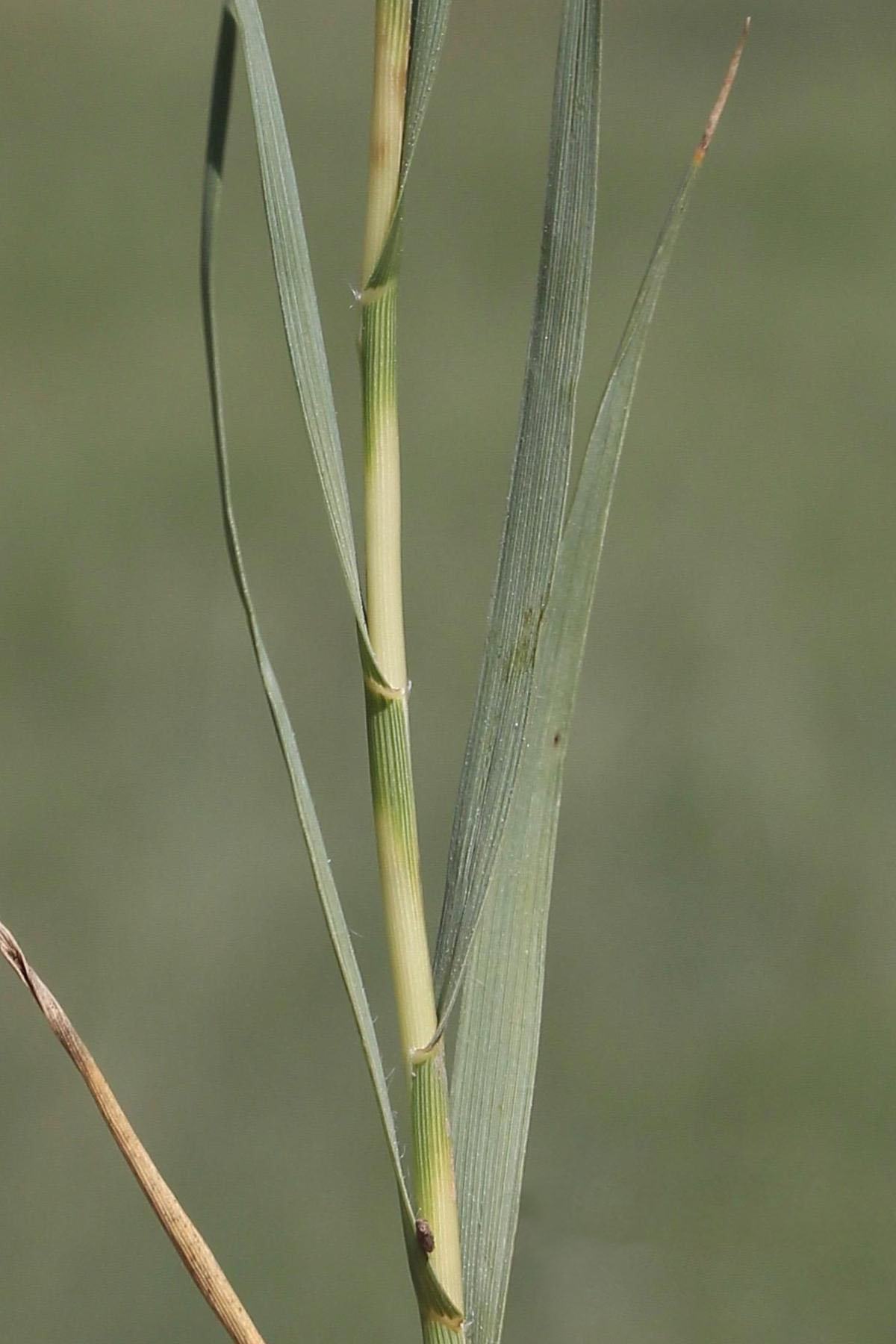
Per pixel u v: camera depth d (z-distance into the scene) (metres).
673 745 1.21
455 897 0.39
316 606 1.34
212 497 1.49
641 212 2.20
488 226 2.12
